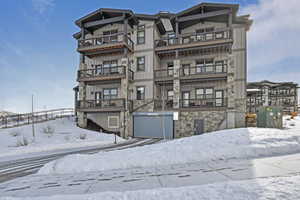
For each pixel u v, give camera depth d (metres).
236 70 18.22
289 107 31.14
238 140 7.27
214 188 3.08
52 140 14.22
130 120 18.75
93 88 21.16
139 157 6.62
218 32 17.45
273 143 6.60
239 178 3.68
